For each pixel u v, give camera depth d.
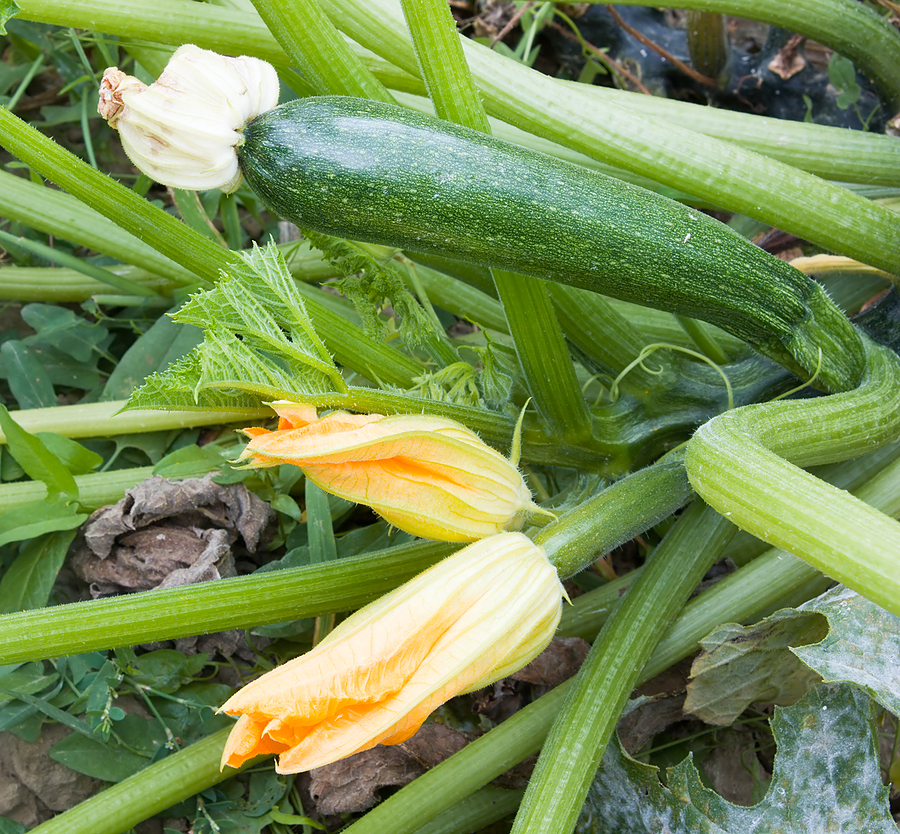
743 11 0.74
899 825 0.70
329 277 0.83
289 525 0.75
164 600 0.57
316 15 0.56
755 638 0.62
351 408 0.57
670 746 0.71
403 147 0.51
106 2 0.65
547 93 0.59
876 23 0.74
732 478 0.49
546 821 0.55
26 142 0.57
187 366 0.54
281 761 0.48
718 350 0.71
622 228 0.54
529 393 0.67
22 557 0.72
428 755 0.69
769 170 0.59
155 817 0.69
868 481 0.65
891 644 0.57
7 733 0.69
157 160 0.52
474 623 0.50
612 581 0.71
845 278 0.76
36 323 0.81
